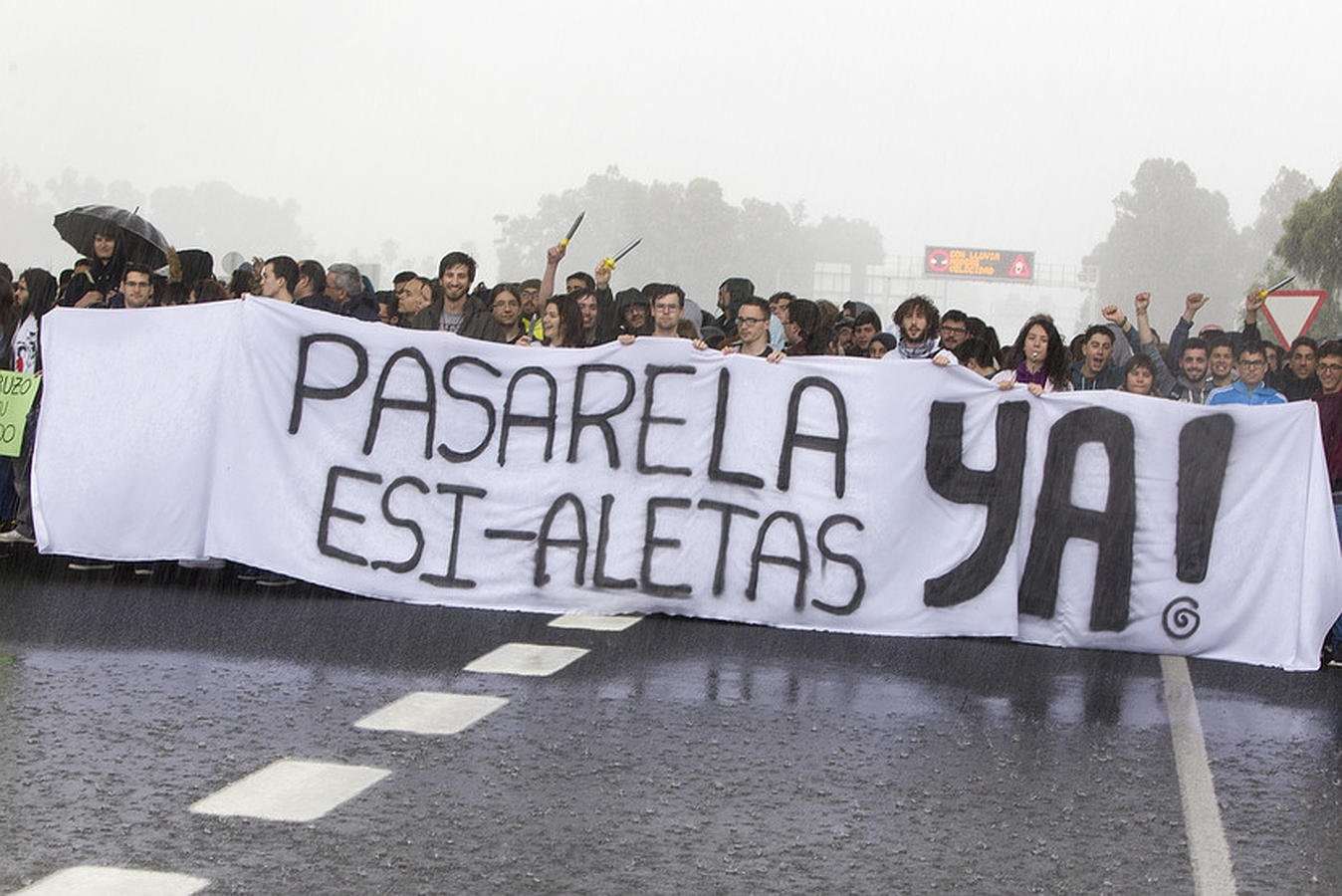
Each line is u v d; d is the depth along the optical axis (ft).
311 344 28.58
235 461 28.66
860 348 37.24
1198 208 446.60
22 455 31.73
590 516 27.86
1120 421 26.48
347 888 13.34
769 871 14.12
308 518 28.35
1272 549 25.95
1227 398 29.63
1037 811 16.33
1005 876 14.25
